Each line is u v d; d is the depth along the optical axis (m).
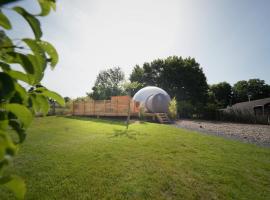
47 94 0.85
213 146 7.56
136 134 9.46
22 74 0.70
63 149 6.41
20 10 0.63
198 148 7.12
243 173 4.91
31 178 4.19
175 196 3.77
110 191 3.81
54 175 4.37
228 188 4.13
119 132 10.03
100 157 5.65
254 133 12.46
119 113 19.55
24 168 4.70
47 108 0.86
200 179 4.47
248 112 24.16
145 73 42.62
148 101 22.52
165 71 40.56
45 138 8.25
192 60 41.66
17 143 0.65
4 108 0.64
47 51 0.73
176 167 5.11
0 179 0.56
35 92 0.83
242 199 3.76
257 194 3.94
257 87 62.53
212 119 27.53
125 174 4.56
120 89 42.47
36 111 0.83
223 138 9.67
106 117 21.20
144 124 14.22
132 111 20.23
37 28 0.66
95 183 4.09
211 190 4.03
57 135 9.02
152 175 4.56
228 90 61.66
